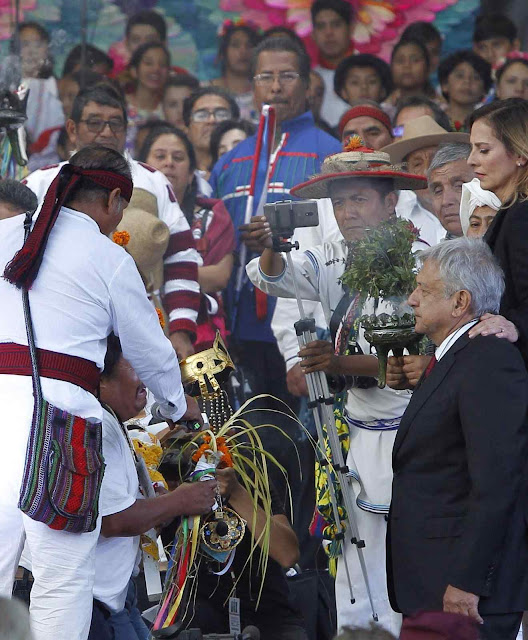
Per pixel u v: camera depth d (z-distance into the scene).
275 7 28.45
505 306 14.32
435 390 13.37
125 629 13.88
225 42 28.44
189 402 14.85
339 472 16.92
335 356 16.95
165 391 14.03
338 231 21.05
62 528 12.77
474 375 13.03
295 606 15.23
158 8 28.34
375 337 15.59
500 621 12.94
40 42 27.75
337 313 17.67
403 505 13.47
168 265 22.25
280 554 14.66
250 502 14.41
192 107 26.75
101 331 13.47
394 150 22.55
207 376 15.51
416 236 16.55
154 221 21.25
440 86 28.16
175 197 22.62
